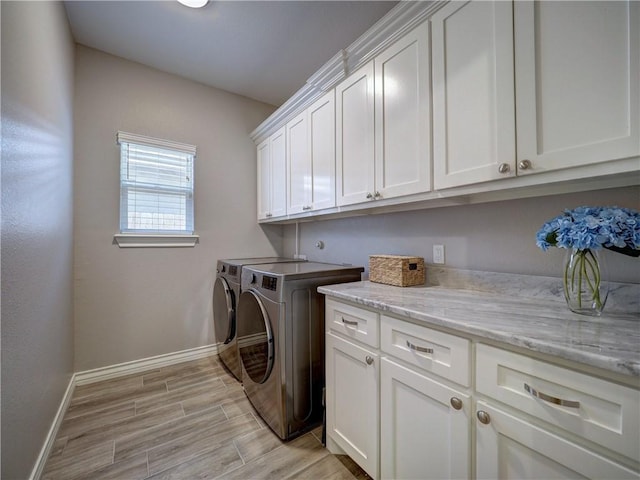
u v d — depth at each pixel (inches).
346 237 92.7
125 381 87.8
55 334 62.1
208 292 108.1
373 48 61.1
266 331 64.7
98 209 88.0
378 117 61.0
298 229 116.1
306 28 78.2
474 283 57.6
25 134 44.0
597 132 33.2
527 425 29.4
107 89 89.4
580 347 26.5
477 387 33.7
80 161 84.9
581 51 34.3
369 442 48.3
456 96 46.9
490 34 42.4
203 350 106.7
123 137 90.8
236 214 115.3
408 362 41.9
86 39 83.0
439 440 37.7
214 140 110.0
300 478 52.5
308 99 83.3
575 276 39.0
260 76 102.5
